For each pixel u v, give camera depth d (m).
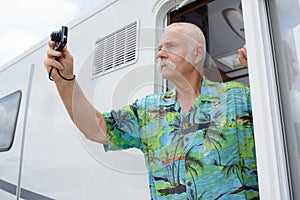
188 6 1.96
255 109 0.95
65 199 2.05
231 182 1.13
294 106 0.93
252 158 1.17
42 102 2.49
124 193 1.64
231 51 2.24
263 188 0.89
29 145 2.51
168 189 1.23
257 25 1.00
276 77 0.97
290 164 0.91
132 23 1.91
